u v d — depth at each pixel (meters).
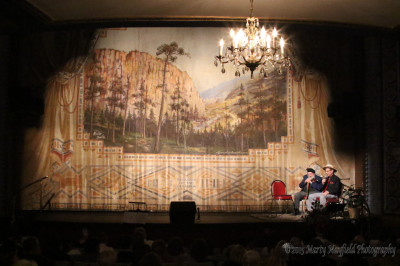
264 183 11.97
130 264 4.57
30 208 11.70
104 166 11.82
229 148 12.03
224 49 12.27
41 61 12.06
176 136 11.98
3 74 11.84
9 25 10.92
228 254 4.98
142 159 11.85
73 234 8.79
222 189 11.89
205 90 12.16
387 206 11.59
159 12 10.32
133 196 11.73
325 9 10.07
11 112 11.79
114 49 12.15
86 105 11.98
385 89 11.81
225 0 9.59
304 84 12.28
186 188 11.84
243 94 12.19
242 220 9.52
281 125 12.16
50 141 11.86
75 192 11.73
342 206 9.34
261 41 7.91
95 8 10.03
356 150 12.19
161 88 12.09
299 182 12.02
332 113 11.98
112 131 11.91
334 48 12.39
